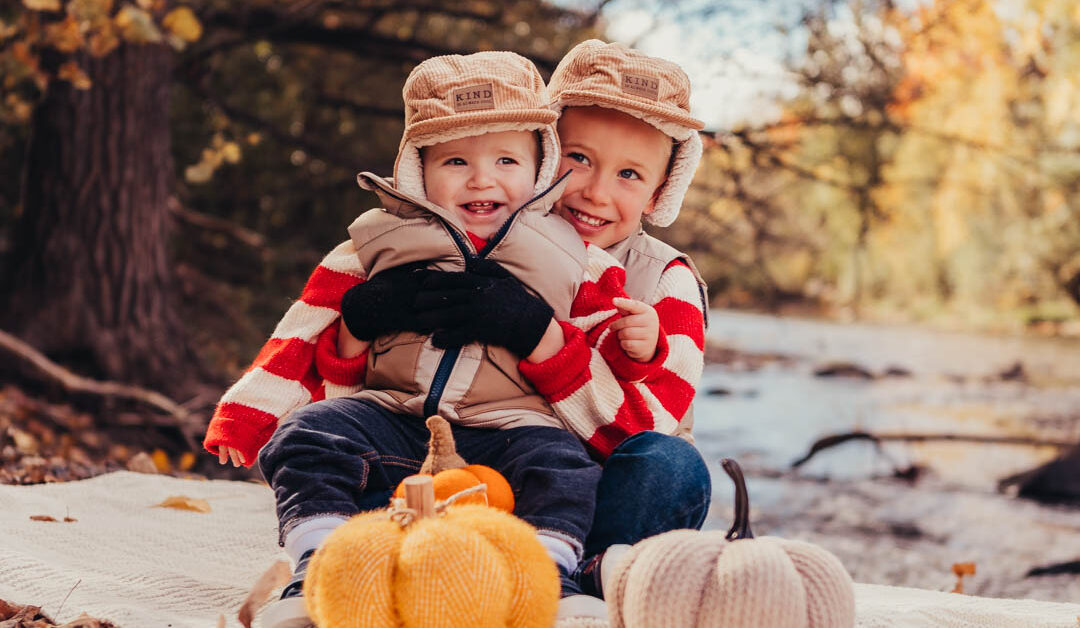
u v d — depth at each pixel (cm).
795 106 920
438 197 263
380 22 1180
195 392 774
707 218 963
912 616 260
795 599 180
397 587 182
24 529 318
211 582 278
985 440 1098
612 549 224
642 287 279
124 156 772
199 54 1002
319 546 211
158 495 388
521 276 254
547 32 1048
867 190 966
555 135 269
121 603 247
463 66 266
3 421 587
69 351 747
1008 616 262
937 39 923
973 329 2828
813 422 1212
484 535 191
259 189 1178
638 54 289
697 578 184
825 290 3103
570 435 247
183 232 1149
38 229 760
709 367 1808
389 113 1141
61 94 756
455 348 248
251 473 699
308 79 1187
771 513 778
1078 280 2822
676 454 240
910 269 3014
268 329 1128
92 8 631
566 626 199
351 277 265
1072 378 1728
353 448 233
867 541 703
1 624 232
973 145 1041
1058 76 1402
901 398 1454
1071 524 759
